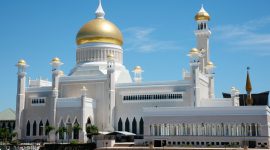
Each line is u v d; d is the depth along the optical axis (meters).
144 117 117.44
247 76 122.38
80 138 129.75
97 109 139.62
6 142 136.62
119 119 136.62
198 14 154.12
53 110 137.38
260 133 105.31
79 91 143.50
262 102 145.00
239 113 108.25
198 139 110.12
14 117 179.38
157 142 112.25
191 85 129.00
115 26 154.62
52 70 141.12
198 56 132.50
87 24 152.88
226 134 109.50
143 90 135.50
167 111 115.56
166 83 133.25
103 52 149.38
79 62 152.75
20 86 145.25
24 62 146.38
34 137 141.75
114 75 140.00
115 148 105.75
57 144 116.75
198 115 112.31
